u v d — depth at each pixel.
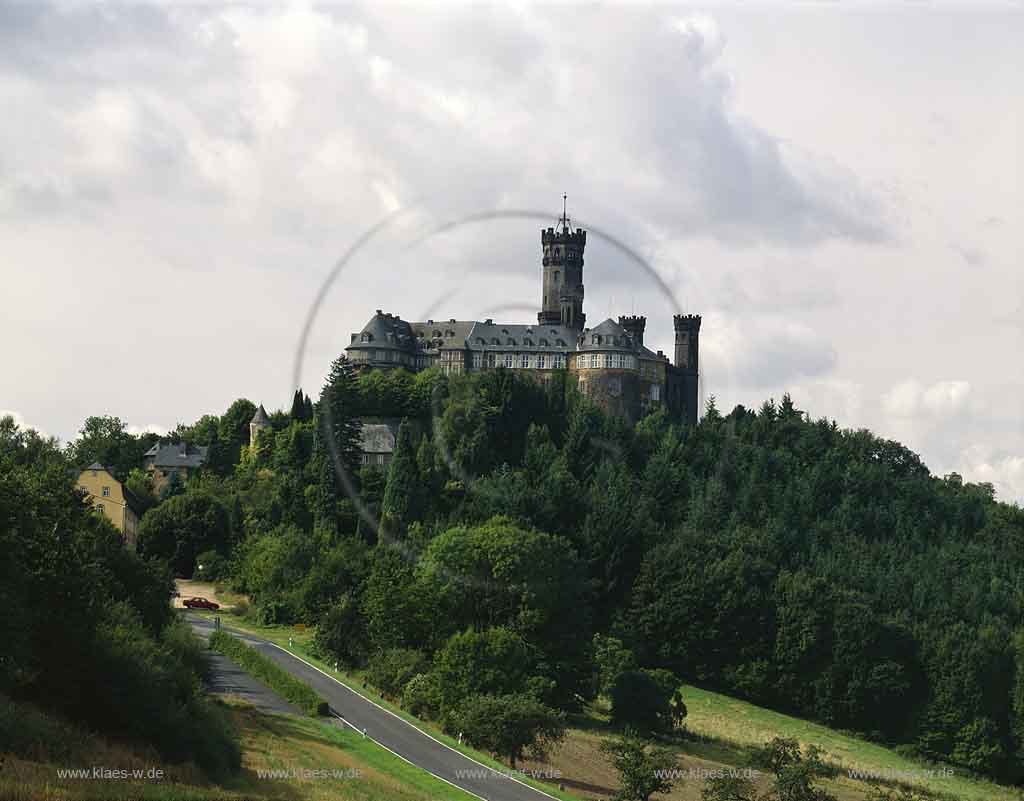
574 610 127.38
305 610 137.62
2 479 71.50
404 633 119.75
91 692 67.94
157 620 95.25
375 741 87.94
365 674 113.00
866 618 141.38
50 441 191.75
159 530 174.62
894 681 138.00
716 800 87.62
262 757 74.88
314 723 89.81
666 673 123.88
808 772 87.44
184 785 62.41
